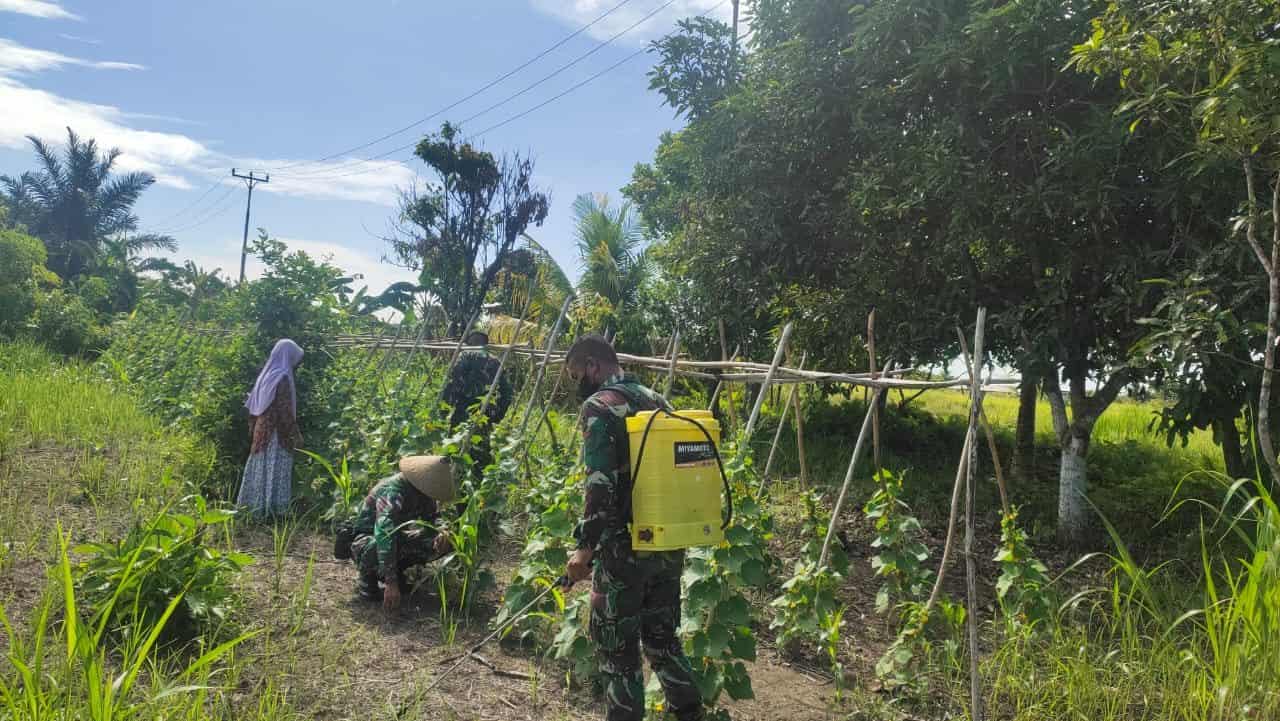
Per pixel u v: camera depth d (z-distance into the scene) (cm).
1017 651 448
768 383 517
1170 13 441
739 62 1052
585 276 1941
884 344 867
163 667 371
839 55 821
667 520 316
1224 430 773
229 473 720
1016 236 717
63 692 313
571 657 418
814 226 891
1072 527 764
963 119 687
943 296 791
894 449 1260
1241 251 553
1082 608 565
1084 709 395
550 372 1114
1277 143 400
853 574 658
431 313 992
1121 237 698
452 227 2397
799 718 402
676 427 323
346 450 743
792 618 477
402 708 360
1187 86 487
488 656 435
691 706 337
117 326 1700
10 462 719
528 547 463
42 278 2048
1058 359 708
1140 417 1521
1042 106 670
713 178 978
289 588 504
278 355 670
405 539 499
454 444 559
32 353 1546
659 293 1648
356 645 427
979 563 723
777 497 871
